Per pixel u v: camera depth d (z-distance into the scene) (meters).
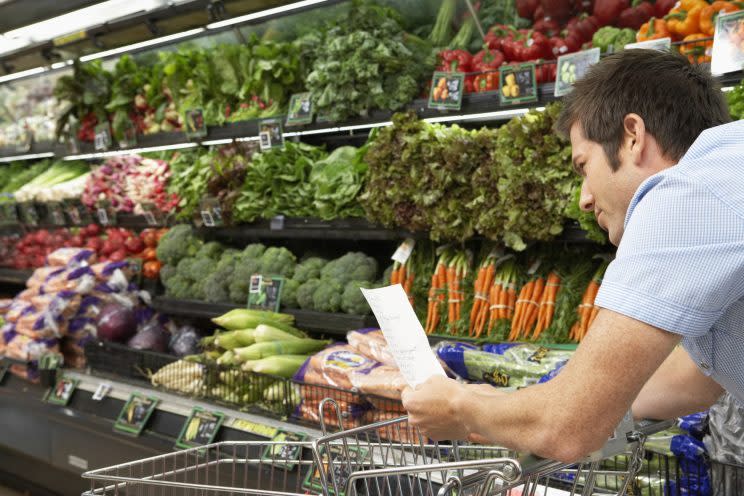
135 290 4.49
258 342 3.35
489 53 3.53
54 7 4.05
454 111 3.21
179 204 4.49
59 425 3.88
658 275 1.06
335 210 3.57
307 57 4.05
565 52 3.38
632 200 1.16
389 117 3.45
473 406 1.19
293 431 2.83
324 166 3.74
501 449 1.62
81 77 5.00
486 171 2.91
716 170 1.07
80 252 4.50
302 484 2.48
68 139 5.29
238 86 4.34
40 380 4.08
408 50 3.44
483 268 3.15
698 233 1.05
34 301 4.32
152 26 4.29
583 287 2.96
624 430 1.27
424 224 3.16
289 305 3.75
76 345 4.28
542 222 2.76
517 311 3.04
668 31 2.93
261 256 4.03
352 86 3.48
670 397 1.49
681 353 1.50
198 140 4.34
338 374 2.82
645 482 2.04
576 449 1.09
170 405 3.37
